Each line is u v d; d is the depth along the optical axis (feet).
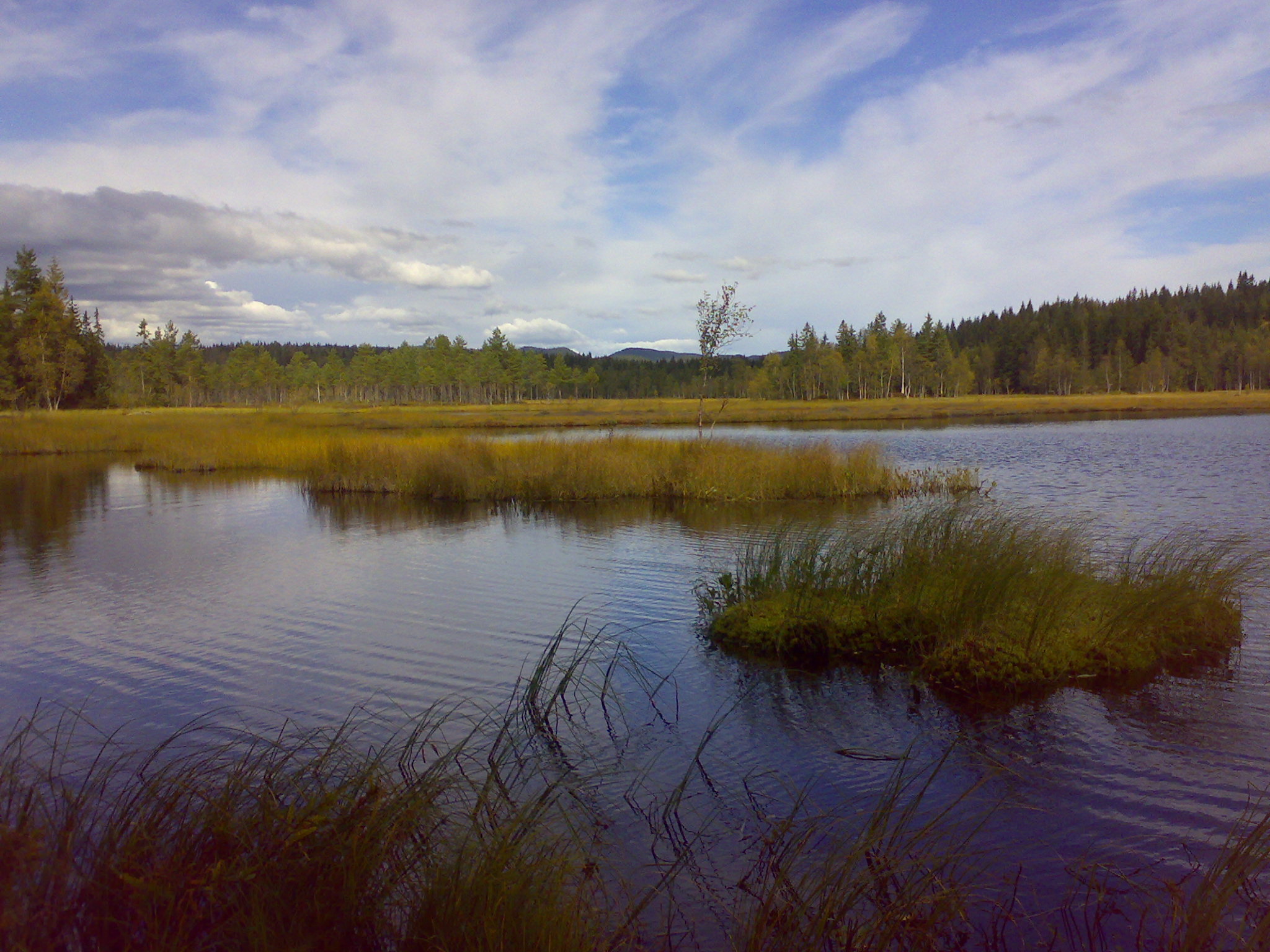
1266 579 31.09
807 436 132.98
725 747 17.98
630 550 40.96
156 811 11.62
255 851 10.70
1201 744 17.60
